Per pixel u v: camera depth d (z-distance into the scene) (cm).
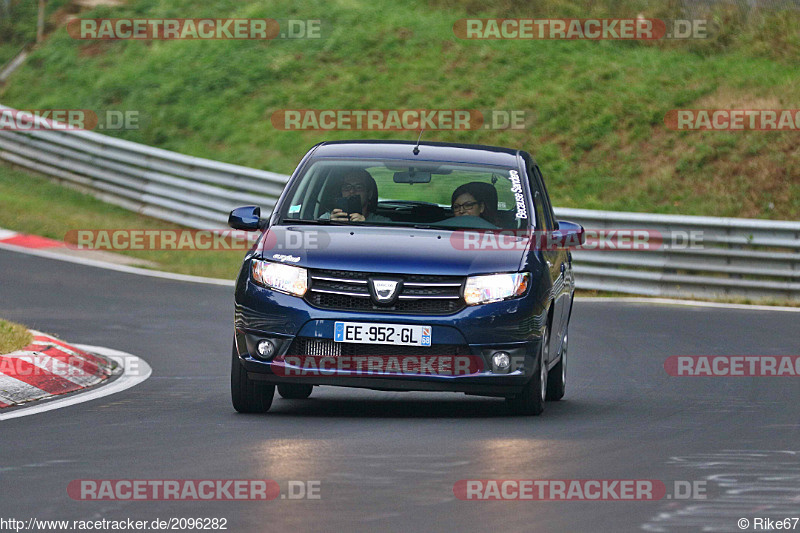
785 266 6212
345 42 9719
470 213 2997
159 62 9944
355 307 2681
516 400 2831
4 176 8500
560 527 1703
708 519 1767
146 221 7756
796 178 7469
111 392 3175
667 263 6325
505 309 2695
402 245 2783
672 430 2638
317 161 3141
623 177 7762
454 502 1842
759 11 9325
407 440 2406
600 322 5122
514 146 8212
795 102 8106
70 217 7506
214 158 8662
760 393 3375
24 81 10125
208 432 2505
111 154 8050
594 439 2477
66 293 5494
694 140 7919
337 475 2034
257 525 1688
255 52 9812
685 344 4494
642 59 8925
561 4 9712
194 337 4425
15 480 1983
